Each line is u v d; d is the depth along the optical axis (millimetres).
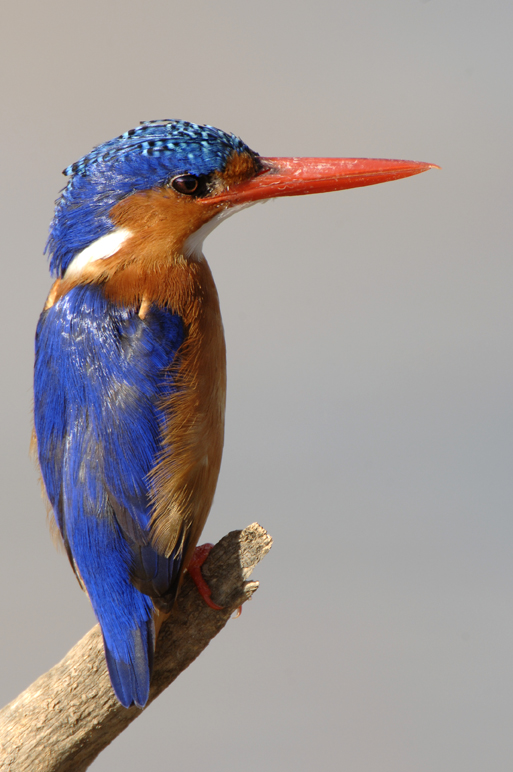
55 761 2188
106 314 2197
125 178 2203
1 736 2188
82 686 2188
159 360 2195
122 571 2188
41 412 2197
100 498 2189
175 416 2193
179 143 2201
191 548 2195
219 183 2205
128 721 2189
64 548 2201
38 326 2205
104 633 2188
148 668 2184
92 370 2193
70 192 2205
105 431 2191
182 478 2191
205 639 2191
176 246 2205
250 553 2191
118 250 2203
